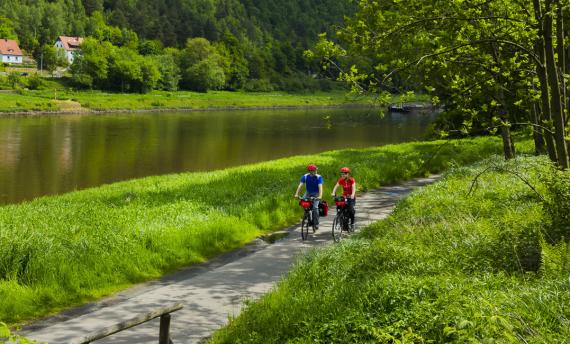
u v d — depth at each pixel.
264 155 50.38
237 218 16.03
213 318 9.19
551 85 10.62
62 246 11.91
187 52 183.12
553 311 5.91
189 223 14.97
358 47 11.80
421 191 17.28
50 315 9.63
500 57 15.43
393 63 11.88
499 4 12.45
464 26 11.62
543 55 11.74
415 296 7.05
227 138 64.69
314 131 75.75
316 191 15.44
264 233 16.08
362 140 64.69
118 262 11.80
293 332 7.41
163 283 11.48
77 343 5.23
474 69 13.34
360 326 6.65
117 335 8.42
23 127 70.62
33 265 10.75
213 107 138.75
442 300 6.70
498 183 15.90
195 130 74.38
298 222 17.62
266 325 7.84
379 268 9.04
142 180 27.92
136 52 184.88
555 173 9.94
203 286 10.96
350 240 12.21
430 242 10.12
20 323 9.24
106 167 41.12
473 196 14.23
